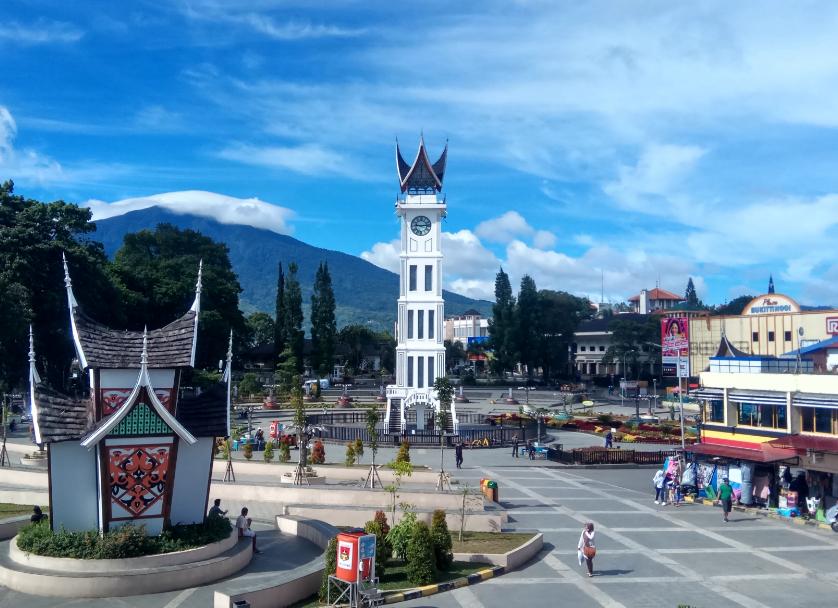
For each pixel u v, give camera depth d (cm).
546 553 3266
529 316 14725
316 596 2625
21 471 4566
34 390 2875
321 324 13600
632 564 3095
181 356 2952
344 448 6875
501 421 8906
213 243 13562
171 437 2881
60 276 7662
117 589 2561
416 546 2759
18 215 7738
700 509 4247
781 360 4628
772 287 12062
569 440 7906
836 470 3919
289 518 3528
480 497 3912
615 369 16488
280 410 10556
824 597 2677
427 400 7981
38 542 2727
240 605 2262
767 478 4253
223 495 4266
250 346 15675
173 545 2786
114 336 2978
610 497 4600
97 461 2817
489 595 2675
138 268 11156
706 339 11625
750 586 2805
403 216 8388
